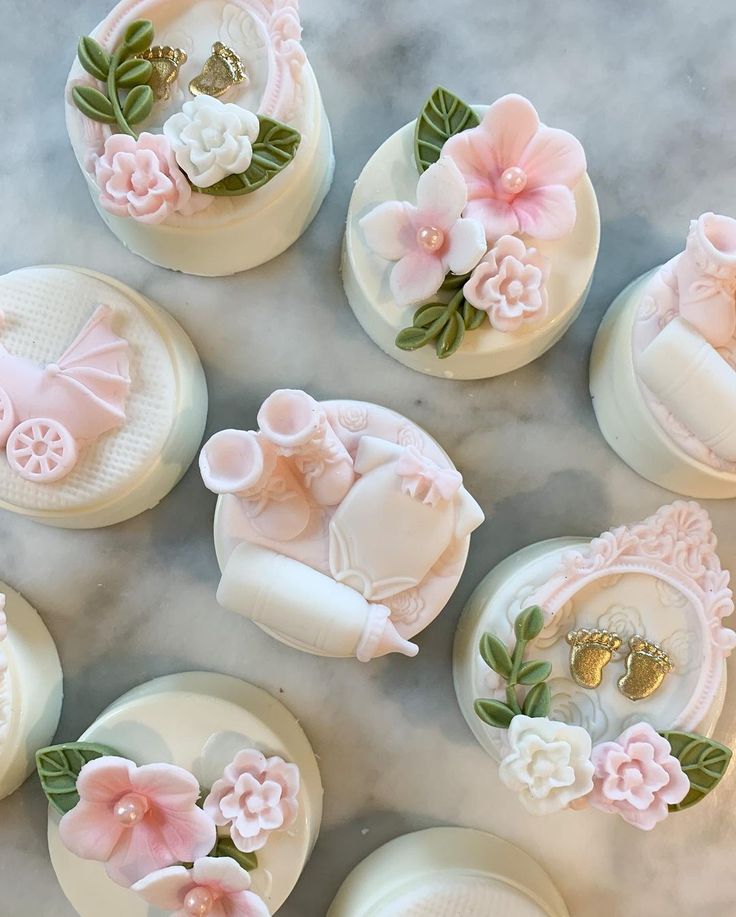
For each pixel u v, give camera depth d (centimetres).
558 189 31
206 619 34
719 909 34
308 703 34
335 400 33
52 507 32
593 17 35
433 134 32
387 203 31
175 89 32
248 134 31
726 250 31
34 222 34
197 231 32
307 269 34
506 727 31
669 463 32
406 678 34
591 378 34
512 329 31
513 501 34
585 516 34
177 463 33
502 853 33
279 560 31
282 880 32
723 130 35
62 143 34
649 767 30
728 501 34
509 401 34
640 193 35
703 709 31
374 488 31
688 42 35
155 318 33
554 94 35
